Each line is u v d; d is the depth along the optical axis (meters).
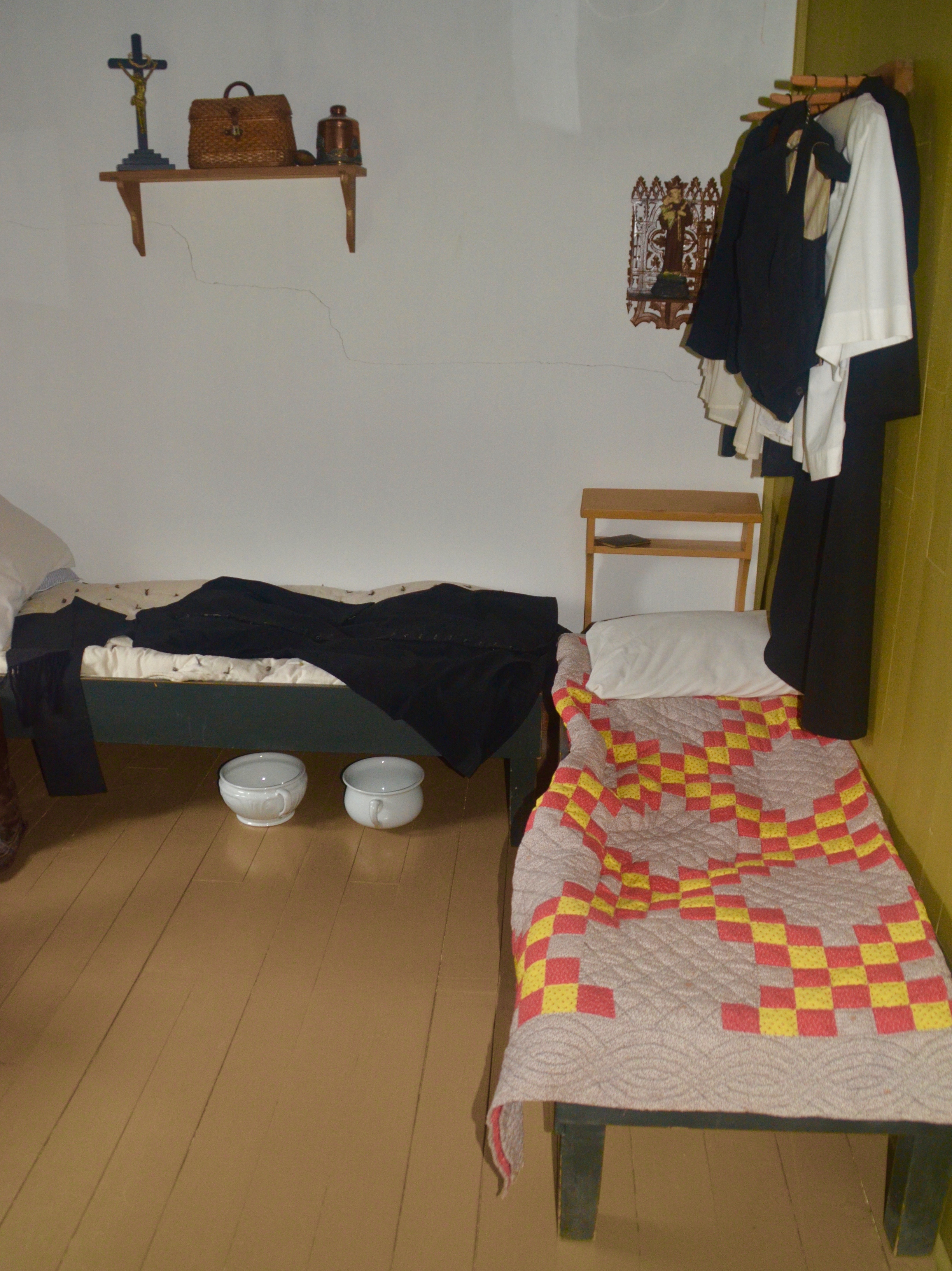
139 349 3.15
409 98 2.86
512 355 3.06
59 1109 1.80
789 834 1.92
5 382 3.22
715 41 2.74
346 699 2.50
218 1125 1.77
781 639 2.17
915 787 1.80
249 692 2.52
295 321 3.08
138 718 2.58
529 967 1.59
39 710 2.54
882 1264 1.56
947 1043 1.44
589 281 2.97
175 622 2.73
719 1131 1.81
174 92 2.90
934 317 1.72
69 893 2.39
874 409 1.75
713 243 2.89
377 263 3.01
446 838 2.64
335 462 3.22
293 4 2.80
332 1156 1.71
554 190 2.90
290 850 2.58
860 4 2.16
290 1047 1.95
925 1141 1.47
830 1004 1.49
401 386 3.12
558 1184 1.69
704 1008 1.48
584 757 2.02
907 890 1.66
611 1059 1.46
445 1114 1.80
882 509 1.99
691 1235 1.60
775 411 1.88
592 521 2.96
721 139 2.82
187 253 3.04
